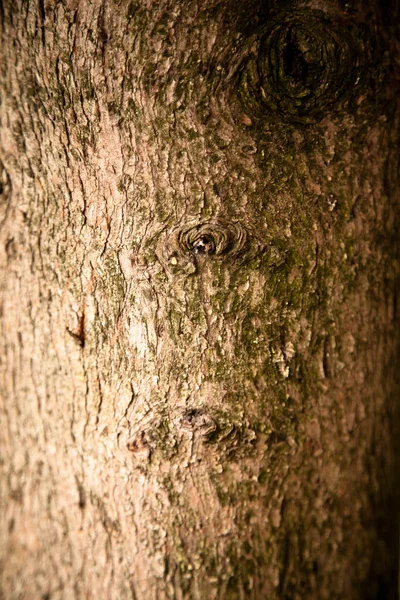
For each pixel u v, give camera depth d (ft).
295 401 2.34
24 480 2.57
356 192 2.32
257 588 2.40
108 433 2.37
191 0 2.19
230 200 2.25
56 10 2.23
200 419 2.29
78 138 2.28
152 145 2.24
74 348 2.38
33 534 2.58
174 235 2.24
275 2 2.20
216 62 2.21
